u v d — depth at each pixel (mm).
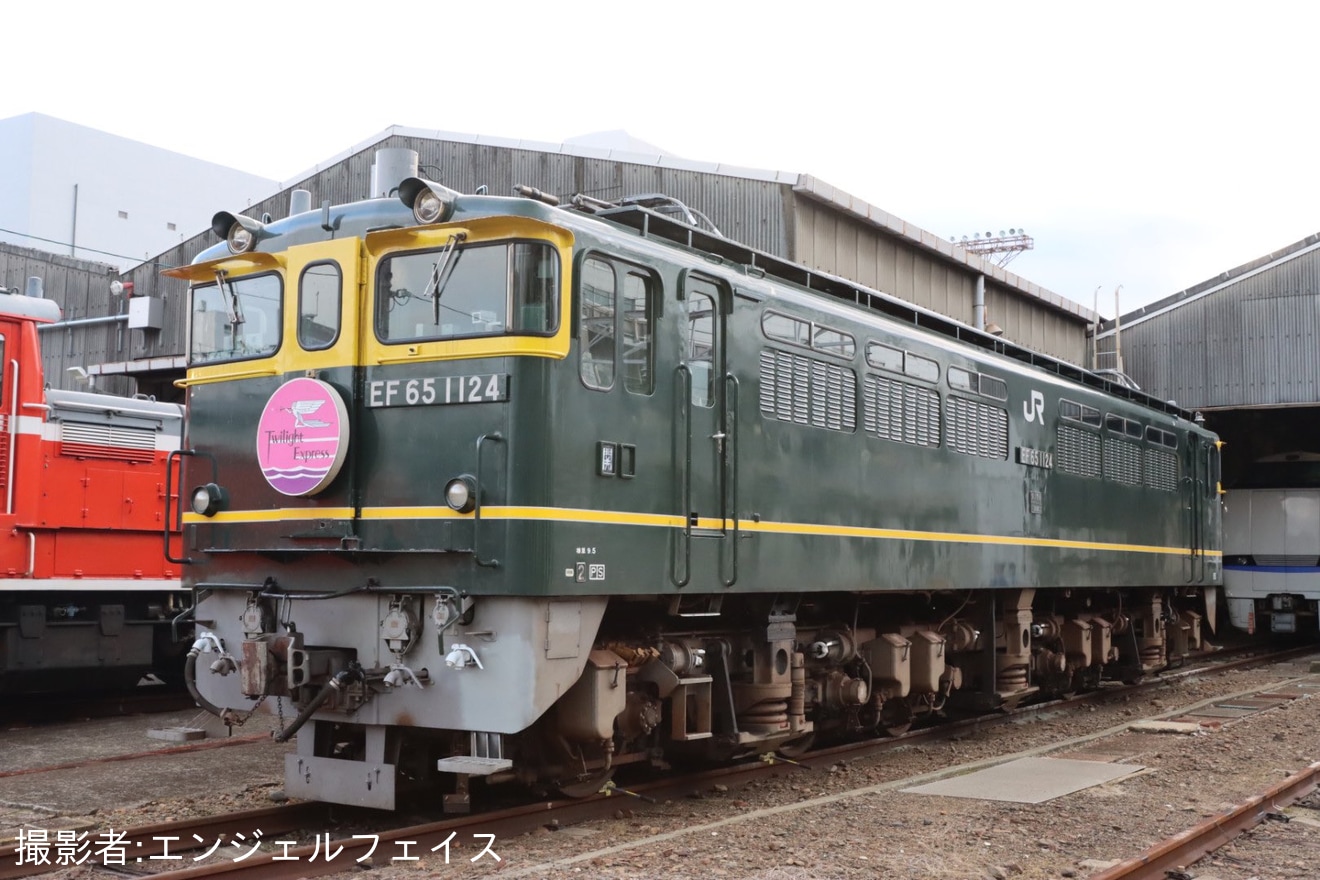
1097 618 16453
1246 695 16891
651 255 8523
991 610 13398
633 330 8336
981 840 7719
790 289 10273
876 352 11125
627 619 8969
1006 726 13664
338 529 7820
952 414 12305
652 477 8336
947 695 12859
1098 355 26453
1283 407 24188
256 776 9914
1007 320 23641
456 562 7488
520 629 7375
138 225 45469
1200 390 25031
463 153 19891
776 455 9641
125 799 9023
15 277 25156
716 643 9508
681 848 7402
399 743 7902
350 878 6652
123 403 14016
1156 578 17484
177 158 46781
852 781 10062
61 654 13336
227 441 8508
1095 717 14617
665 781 9234
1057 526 14453
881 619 12203
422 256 7891
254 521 8258
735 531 9062
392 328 7934
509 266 7574
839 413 10492
